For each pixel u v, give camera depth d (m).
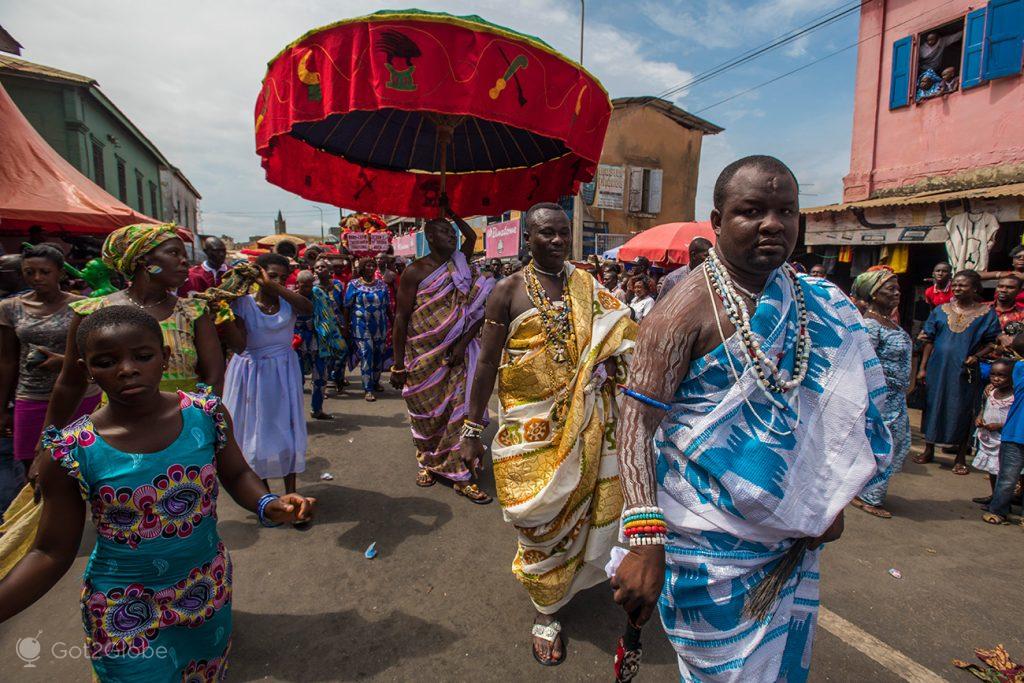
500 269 15.74
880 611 2.80
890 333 4.06
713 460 1.44
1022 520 3.86
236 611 2.72
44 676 2.26
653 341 1.46
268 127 3.38
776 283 1.44
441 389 4.23
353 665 2.36
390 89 2.81
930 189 8.64
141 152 24.81
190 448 1.72
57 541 1.57
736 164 1.41
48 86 16.23
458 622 2.66
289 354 3.82
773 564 1.54
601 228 21.66
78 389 2.51
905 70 8.97
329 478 4.50
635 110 21.64
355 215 13.93
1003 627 2.68
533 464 2.48
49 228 8.23
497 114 2.94
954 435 5.03
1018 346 3.92
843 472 1.43
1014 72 7.59
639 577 1.33
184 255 2.69
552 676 2.31
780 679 1.58
